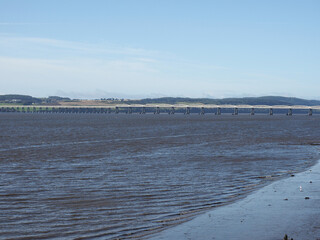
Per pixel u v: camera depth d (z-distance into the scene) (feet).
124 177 93.04
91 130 333.83
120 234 49.21
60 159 132.16
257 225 51.26
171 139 231.91
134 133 292.20
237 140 225.76
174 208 62.23
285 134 289.33
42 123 503.20
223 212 58.75
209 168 108.88
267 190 75.66
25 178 92.12
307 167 111.04
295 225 50.93
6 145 189.88
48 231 50.78
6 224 53.98
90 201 67.62
